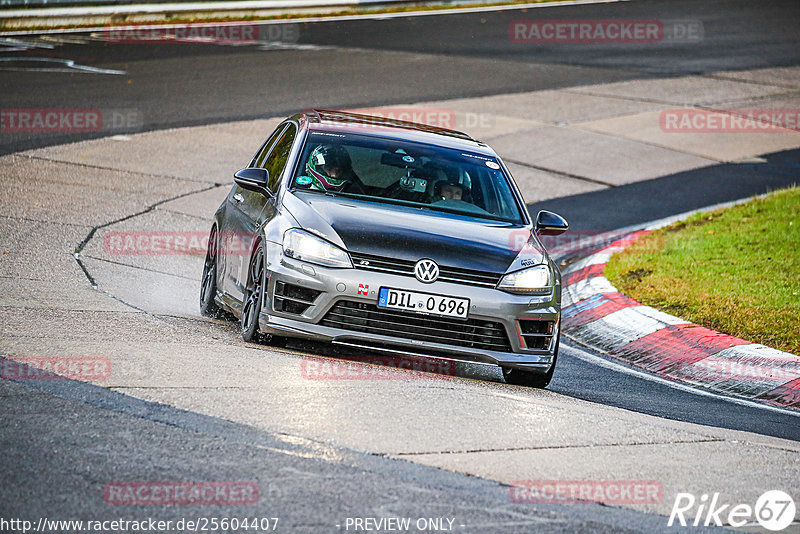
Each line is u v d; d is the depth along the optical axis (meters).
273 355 24.00
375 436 18.08
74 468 15.25
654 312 35.69
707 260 42.59
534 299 24.73
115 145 57.34
